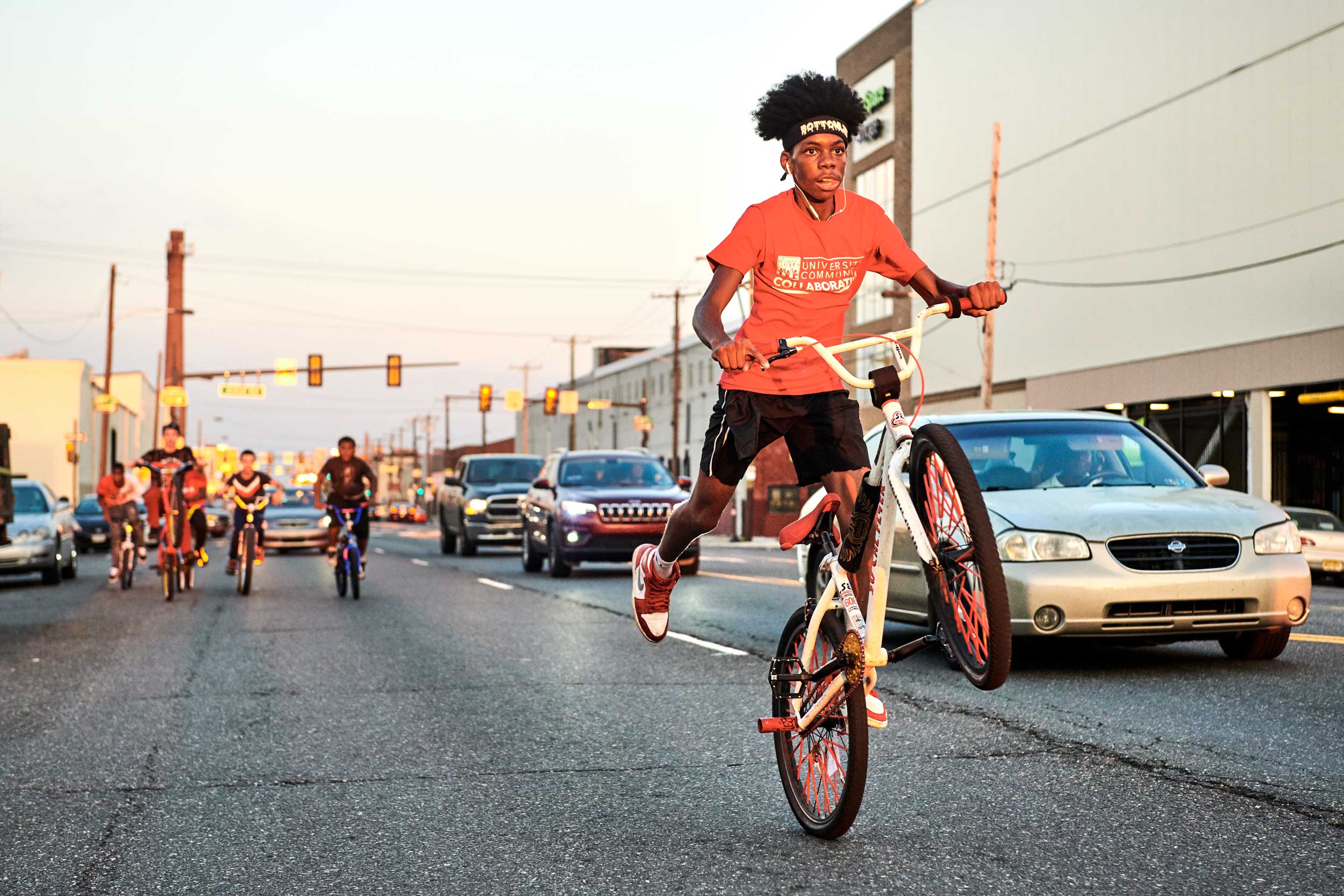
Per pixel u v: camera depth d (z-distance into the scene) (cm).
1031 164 4156
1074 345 3956
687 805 505
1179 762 551
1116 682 774
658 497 1962
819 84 419
